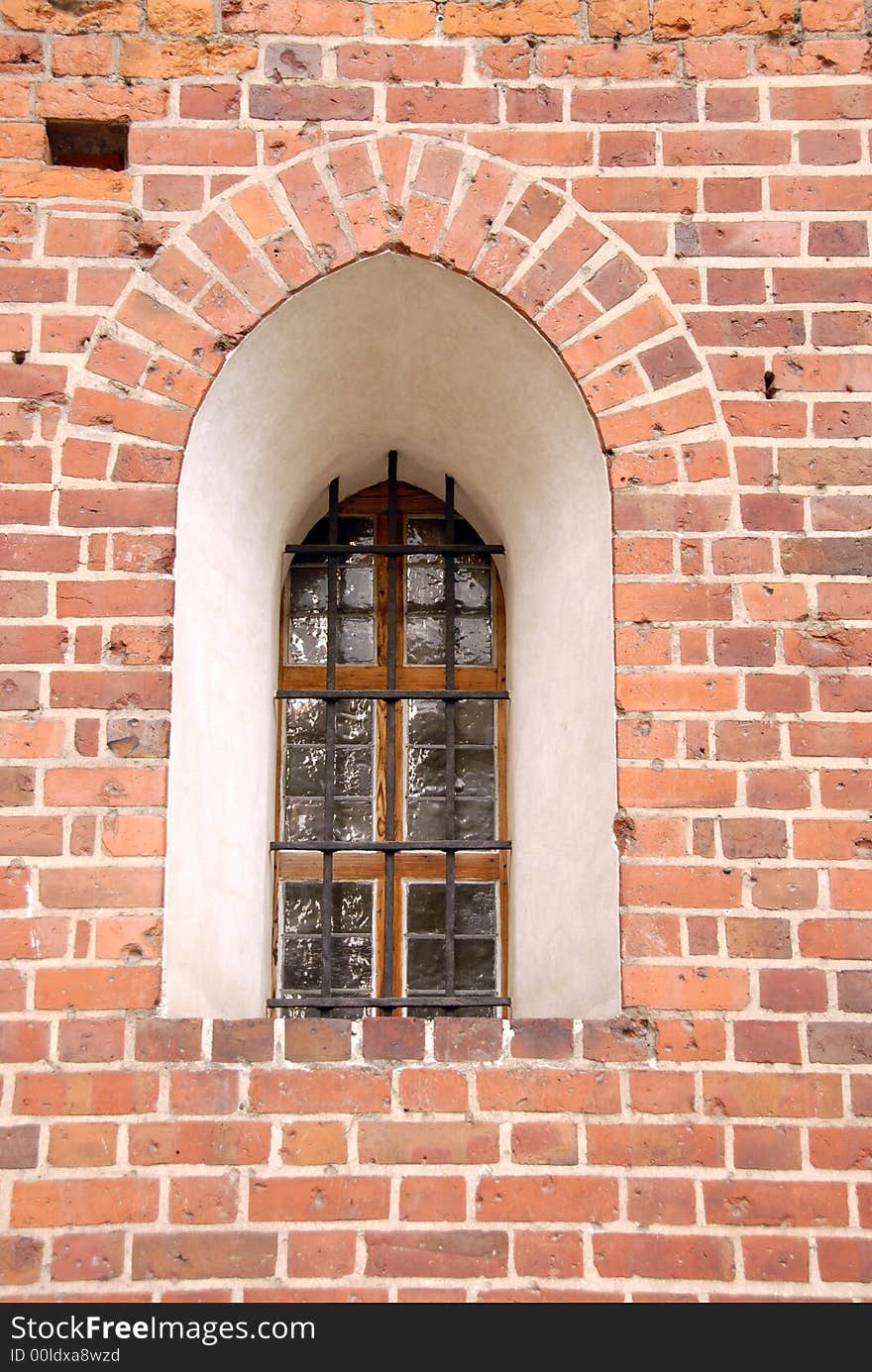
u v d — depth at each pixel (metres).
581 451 2.63
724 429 2.53
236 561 2.74
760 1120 2.27
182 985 2.38
